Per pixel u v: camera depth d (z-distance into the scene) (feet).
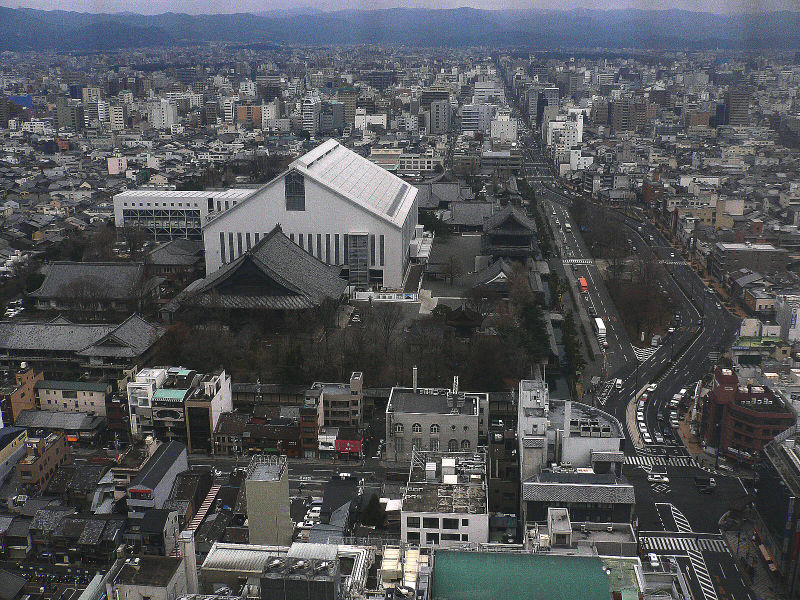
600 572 526.57
